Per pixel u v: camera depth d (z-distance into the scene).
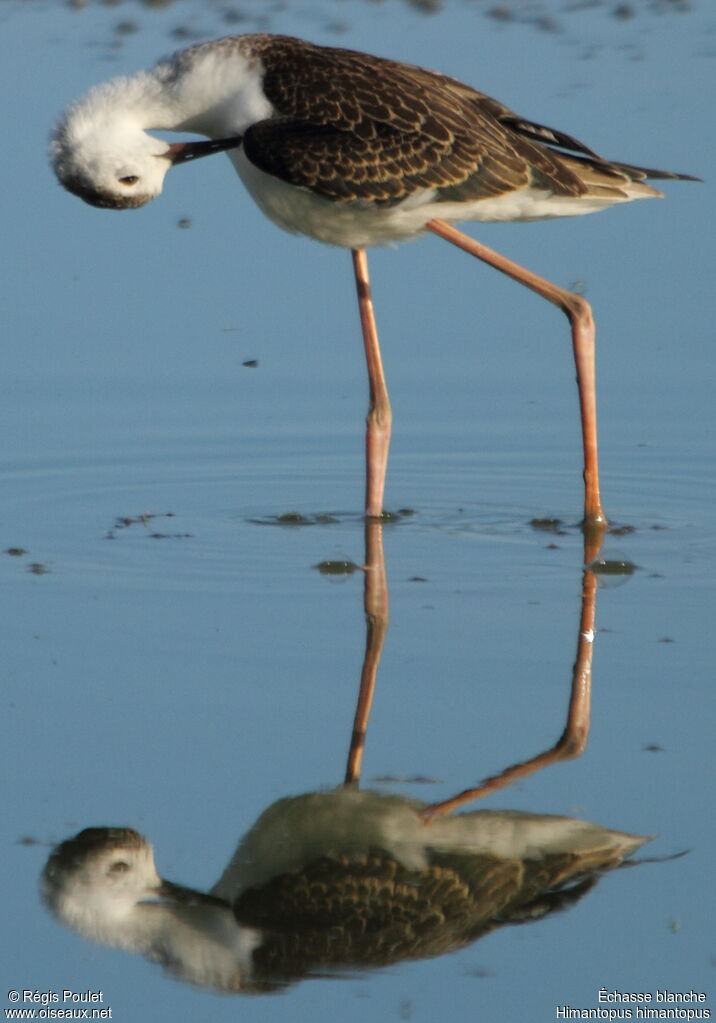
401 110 10.35
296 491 12.27
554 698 8.75
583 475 11.92
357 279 11.27
